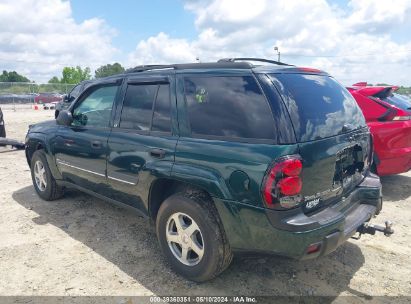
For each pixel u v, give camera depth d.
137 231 4.39
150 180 3.46
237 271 3.50
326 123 3.03
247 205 2.78
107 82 4.25
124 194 3.90
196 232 3.23
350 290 3.22
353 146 3.34
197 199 3.13
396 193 5.87
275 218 2.67
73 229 4.45
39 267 3.59
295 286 3.27
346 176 3.29
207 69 3.28
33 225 4.57
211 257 3.07
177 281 3.34
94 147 4.15
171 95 3.46
